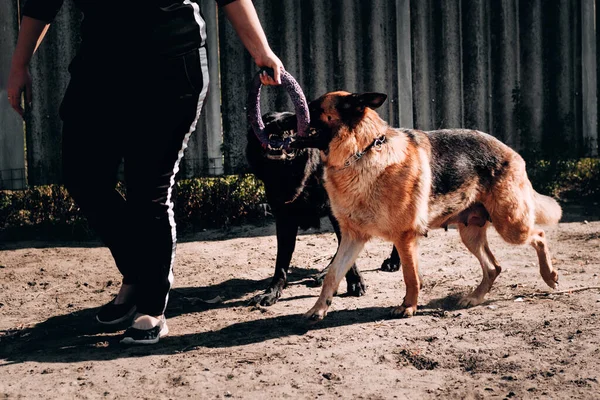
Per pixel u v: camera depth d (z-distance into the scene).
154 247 4.24
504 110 10.17
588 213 8.30
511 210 5.15
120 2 4.00
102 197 4.47
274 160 5.20
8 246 7.22
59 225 7.62
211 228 8.00
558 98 10.24
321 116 4.70
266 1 9.27
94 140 4.24
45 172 8.77
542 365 3.74
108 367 3.92
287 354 4.06
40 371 3.88
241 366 3.88
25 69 4.37
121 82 4.05
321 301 4.78
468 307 5.02
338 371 3.77
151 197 4.19
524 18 10.09
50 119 8.71
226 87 9.22
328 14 9.47
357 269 5.45
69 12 8.62
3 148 8.63
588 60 10.28
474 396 3.40
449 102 9.98
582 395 3.35
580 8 10.21
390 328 4.53
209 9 9.10
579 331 4.25
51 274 6.17
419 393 3.45
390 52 9.70
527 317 4.61
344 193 4.74
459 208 5.13
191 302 5.29
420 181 4.78
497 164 5.20
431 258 6.51
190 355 4.09
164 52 4.00
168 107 4.07
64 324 4.82
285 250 5.43
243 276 6.09
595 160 9.81
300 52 9.45
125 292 4.74
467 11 9.89
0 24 8.50
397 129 5.04
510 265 6.16
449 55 9.90
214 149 9.30
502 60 10.09
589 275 5.72
